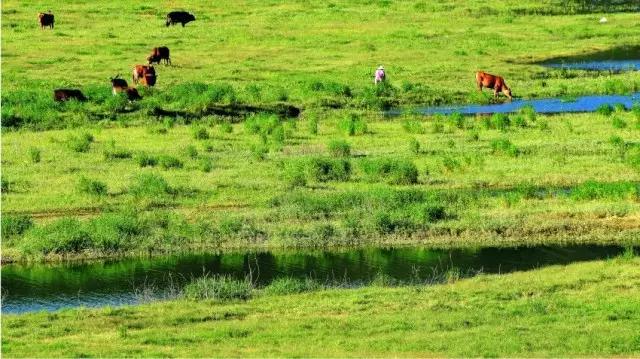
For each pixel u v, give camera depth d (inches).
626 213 1035.9
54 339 674.8
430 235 970.7
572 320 714.2
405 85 1780.3
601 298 769.6
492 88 1781.5
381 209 1027.9
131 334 684.7
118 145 1365.7
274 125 1459.2
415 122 1489.9
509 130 1456.7
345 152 1300.4
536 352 644.7
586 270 845.8
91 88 1710.1
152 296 801.6
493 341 663.8
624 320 714.8
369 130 1481.3
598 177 1183.6
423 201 1063.0
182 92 1684.3
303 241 952.3
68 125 1501.0
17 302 791.1
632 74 1951.3
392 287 815.1
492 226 989.2
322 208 1039.0
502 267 885.2
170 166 1230.9
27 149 1328.7
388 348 649.6
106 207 1069.1
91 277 860.0
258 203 1077.1
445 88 1809.8
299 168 1189.1
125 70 1963.6
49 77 1873.8
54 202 1080.8
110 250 923.4
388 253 930.1
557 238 970.1
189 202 1081.4
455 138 1407.5
